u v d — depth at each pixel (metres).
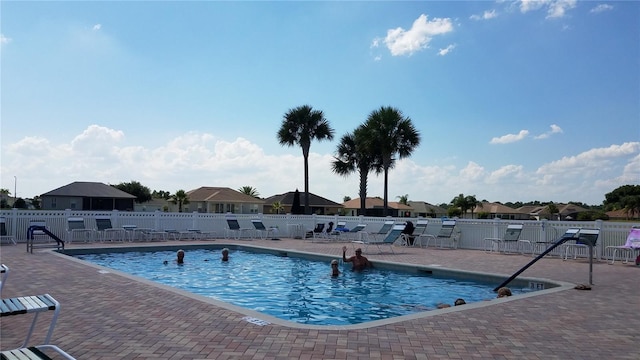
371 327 5.74
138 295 7.66
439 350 4.86
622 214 68.88
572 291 8.56
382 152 31.09
